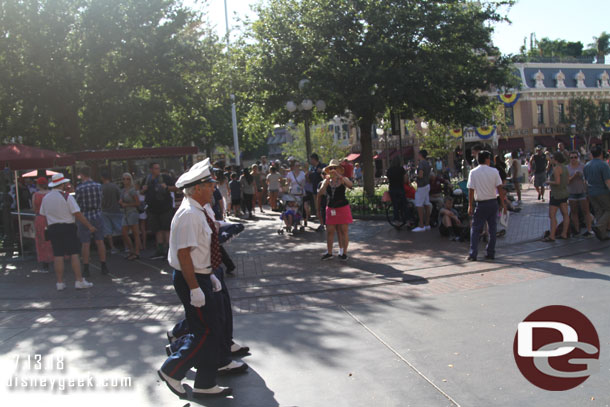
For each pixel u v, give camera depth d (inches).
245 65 749.9
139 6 600.1
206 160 163.0
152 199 418.9
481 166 346.0
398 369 172.6
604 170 380.5
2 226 510.3
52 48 565.6
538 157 708.0
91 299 303.1
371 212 633.6
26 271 402.6
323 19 670.5
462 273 313.9
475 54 772.0
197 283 154.4
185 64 674.8
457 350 185.6
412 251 398.3
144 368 187.6
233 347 192.1
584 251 356.8
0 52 567.5
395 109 718.5
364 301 262.1
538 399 146.4
